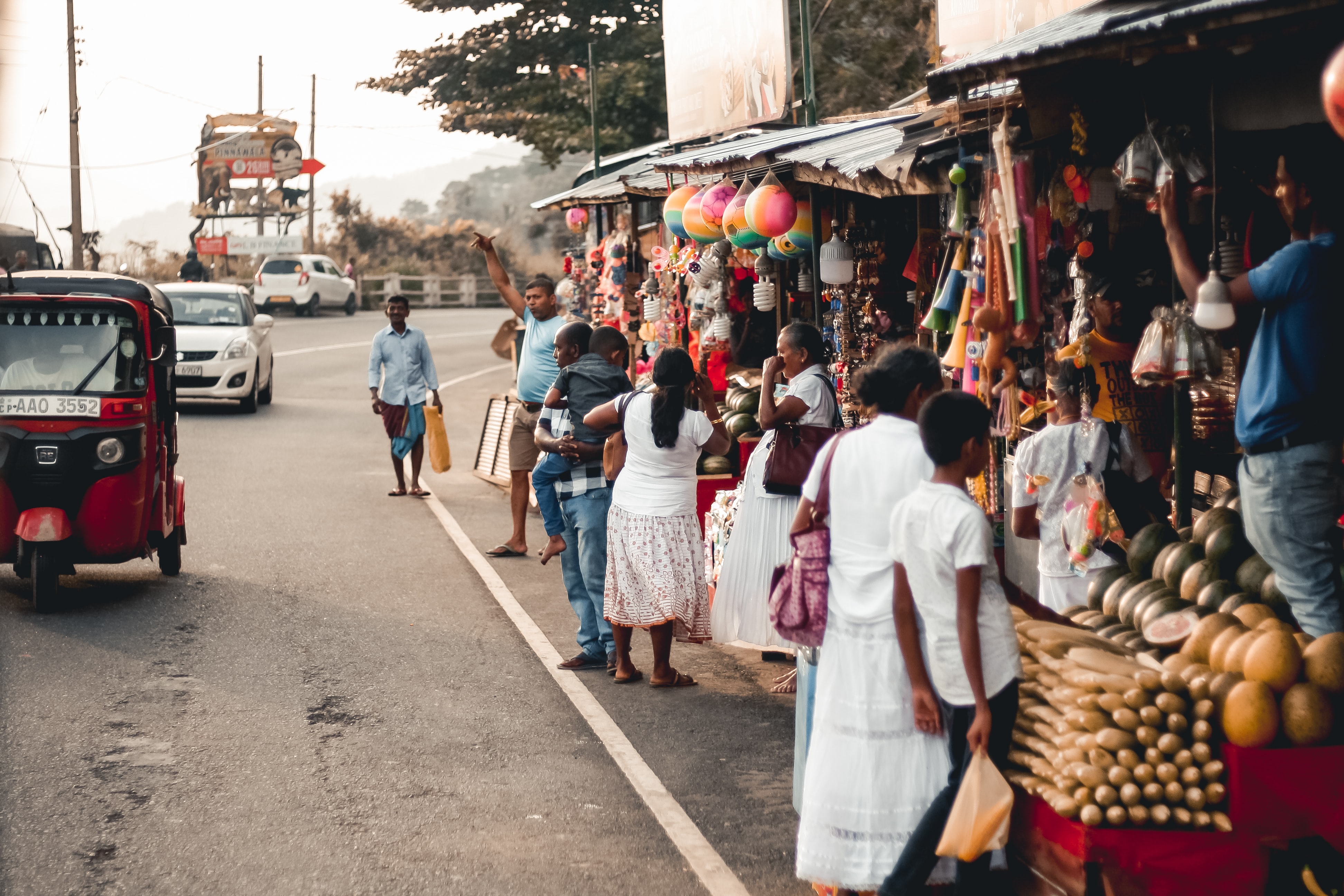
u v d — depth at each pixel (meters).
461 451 16.09
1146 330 4.80
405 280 52.44
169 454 8.93
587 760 5.77
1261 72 4.35
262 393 19.88
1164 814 3.72
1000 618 3.80
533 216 98.19
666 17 14.42
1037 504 5.21
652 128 26.33
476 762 5.73
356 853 4.73
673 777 5.56
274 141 51.62
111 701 6.46
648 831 4.98
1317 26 3.59
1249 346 5.11
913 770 3.88
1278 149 4.76
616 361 7.34
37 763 5.61
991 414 4.83
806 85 11.20
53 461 7.86
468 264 61.69
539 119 26.98
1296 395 4.02
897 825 3.87
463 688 6.84
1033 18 7.48
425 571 9.64
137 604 8.45
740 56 12.09
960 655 3.73
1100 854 3.73
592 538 7.14
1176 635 4.22
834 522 4.07
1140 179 4.58
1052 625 4.31
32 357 8.20
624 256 13.74
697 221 9.72
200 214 52.09
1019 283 5.18
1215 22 3.71
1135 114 5.05
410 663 7.29
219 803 5.20
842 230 8.23
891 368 4.09
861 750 3.90
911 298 7.89
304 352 29.25
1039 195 5.62
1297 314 4.03
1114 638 4.47
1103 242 5.41
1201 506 5.46
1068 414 5.23
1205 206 5.16
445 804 5.23
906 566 3.78
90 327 8.29
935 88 4.87
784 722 6.32
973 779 3.65
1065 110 5.11
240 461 14.60
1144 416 5.41
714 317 10.59
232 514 11.66
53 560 7.96
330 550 10.31
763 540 6.21
